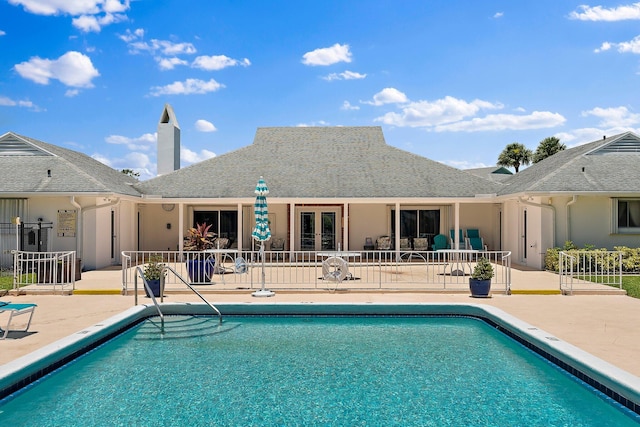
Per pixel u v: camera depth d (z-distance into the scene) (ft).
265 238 42.80
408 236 81.35
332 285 45.37
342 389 21.79
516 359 26.27
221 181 74.95
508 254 41.91
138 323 34.55
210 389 21.76
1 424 18.08
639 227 59.98
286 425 18.07
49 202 60.95
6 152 67.51
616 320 31.04
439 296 41.16
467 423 18.24
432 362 25.73
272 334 31.81
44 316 32.78
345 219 71.82
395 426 17.99
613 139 66.33
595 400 20.44
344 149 85.97
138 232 79.00
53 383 22.48
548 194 57.98
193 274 46.91
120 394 21.13
